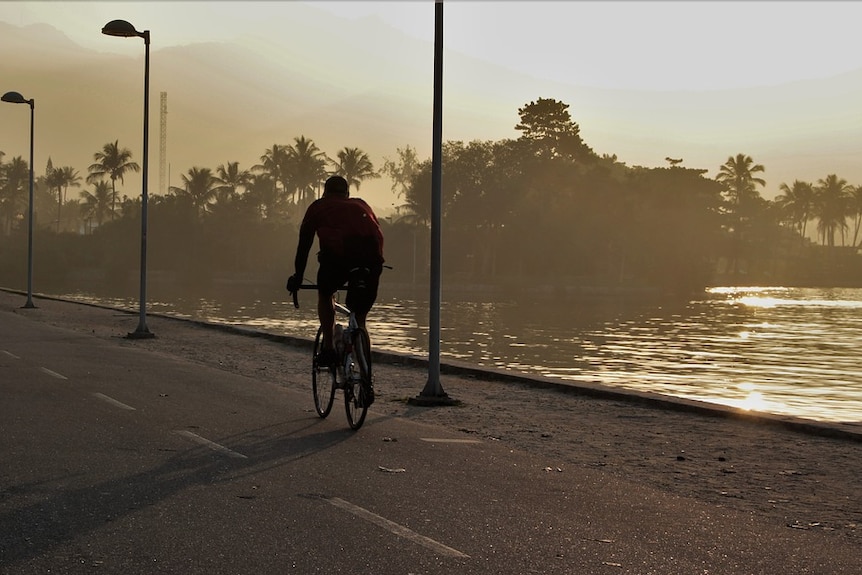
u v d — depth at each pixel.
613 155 138.38
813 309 79.94
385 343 36.44
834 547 5.81
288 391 13.16
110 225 126.31
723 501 7.07
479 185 111.81
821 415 18.27
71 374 14.73
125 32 25.22
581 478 7.70
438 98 13.02
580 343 39.06
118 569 5.02
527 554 5.45
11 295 53.06
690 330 50.53
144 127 25.08
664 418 11.53
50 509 6.22
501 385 15.01
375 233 8.94
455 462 8.18
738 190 145.88
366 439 9.19
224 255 120.50
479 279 112.31
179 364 17.09
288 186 131.88
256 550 5.39
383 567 5.14
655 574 5.15
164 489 6.86
